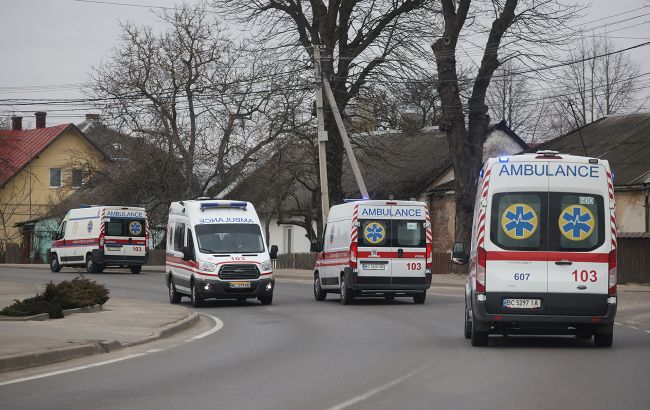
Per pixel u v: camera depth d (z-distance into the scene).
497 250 16.38
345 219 29.91
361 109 50.47
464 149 44.69
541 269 16.30
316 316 25.12
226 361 15.07
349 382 12.39
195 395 11.38
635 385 11.93
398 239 29.14
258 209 63.97
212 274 29.16
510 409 10.14
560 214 16.33
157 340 18.86
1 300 28.12
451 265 47.66
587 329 16.64
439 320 23.42
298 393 11.47
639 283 39.97
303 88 48.69
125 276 48.88
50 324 20.64
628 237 40.38
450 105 44.72
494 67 44.34
